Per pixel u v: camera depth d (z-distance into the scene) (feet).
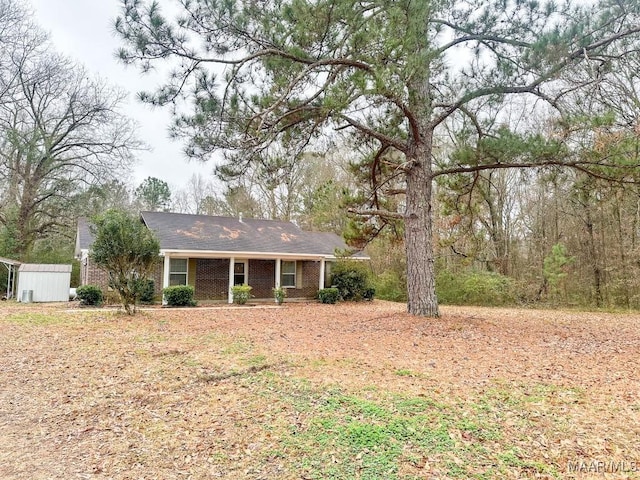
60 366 21.74
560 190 54.49
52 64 68.44
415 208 34.91
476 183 42.50
